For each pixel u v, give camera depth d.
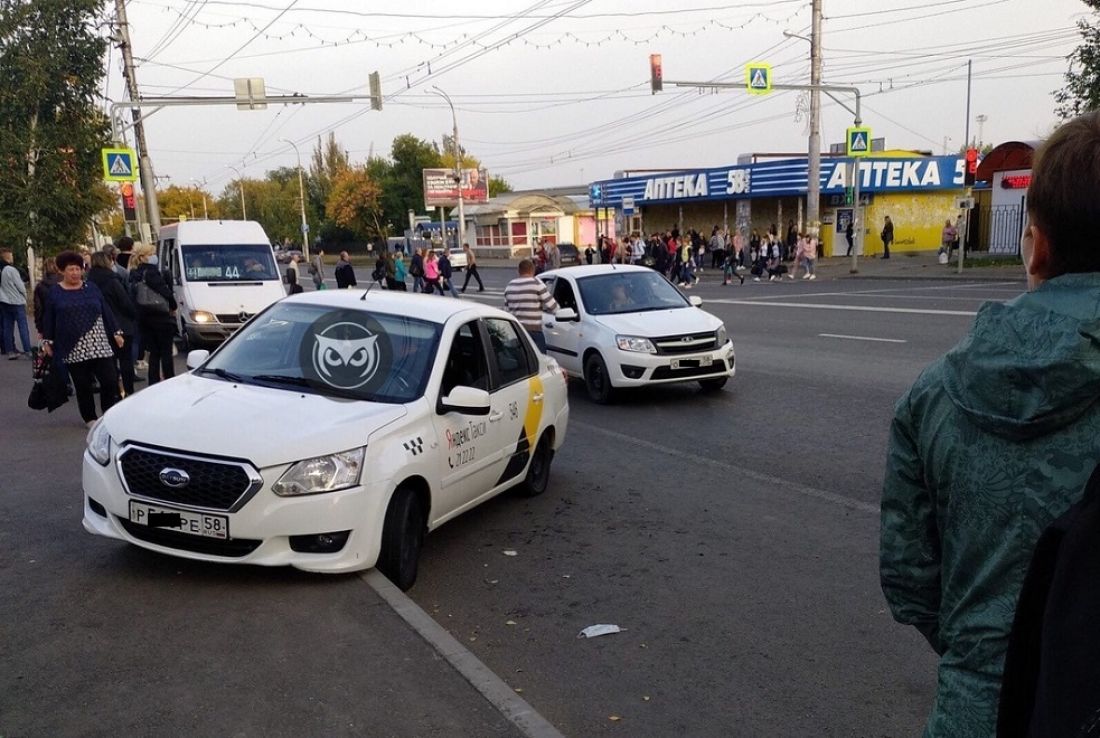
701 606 4.93
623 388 11.06
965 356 1.58
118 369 9.59
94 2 23.58
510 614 4.83
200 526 4.54
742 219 44.62
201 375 5.81
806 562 5.57
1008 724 1.41
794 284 30.31
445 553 5.78
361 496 4.69
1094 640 1.26
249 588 4.58
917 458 1.71
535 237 70.50
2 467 7.19
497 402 6.22
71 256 8.33
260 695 3.52
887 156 42.50
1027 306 1.51
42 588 4.59
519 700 3.51
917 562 1.76
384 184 80.25
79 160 23.97
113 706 3.42
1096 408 1.43
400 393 5.42
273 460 4.55
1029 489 1.46
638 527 6.29
